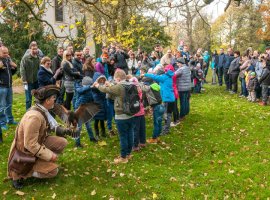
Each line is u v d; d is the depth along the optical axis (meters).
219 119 9.75
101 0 8.13
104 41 10.43
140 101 6.56
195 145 7.53
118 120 6.20
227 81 15.30
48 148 5.56
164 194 5.27
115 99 6.20
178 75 9.23
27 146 5.03
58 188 5.38
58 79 8.21
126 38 10.97
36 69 8.98
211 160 6.62
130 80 6.37
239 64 14.16
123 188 5.43
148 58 11.65
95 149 7.13
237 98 13.21
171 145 7.52
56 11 24.67
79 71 8.76
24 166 5.21
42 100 5.20
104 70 9.27
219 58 16.66
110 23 9.17
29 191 5.28
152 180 5.72
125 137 6.34
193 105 11.80
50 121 5.36
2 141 7.36
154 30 14.34
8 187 5.42
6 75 8.19
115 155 6.83
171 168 6.28
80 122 5.86
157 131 7.60
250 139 7.86
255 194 5.28
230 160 6.59
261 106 11.35
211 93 14.73
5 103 8.27
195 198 5.18
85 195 5.20
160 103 7.46
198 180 5.75
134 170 6.10
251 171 6.02
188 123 9.34
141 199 5.12
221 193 5.31
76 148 7.14
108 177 5.82
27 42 19.80
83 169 6.12
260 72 11.77
